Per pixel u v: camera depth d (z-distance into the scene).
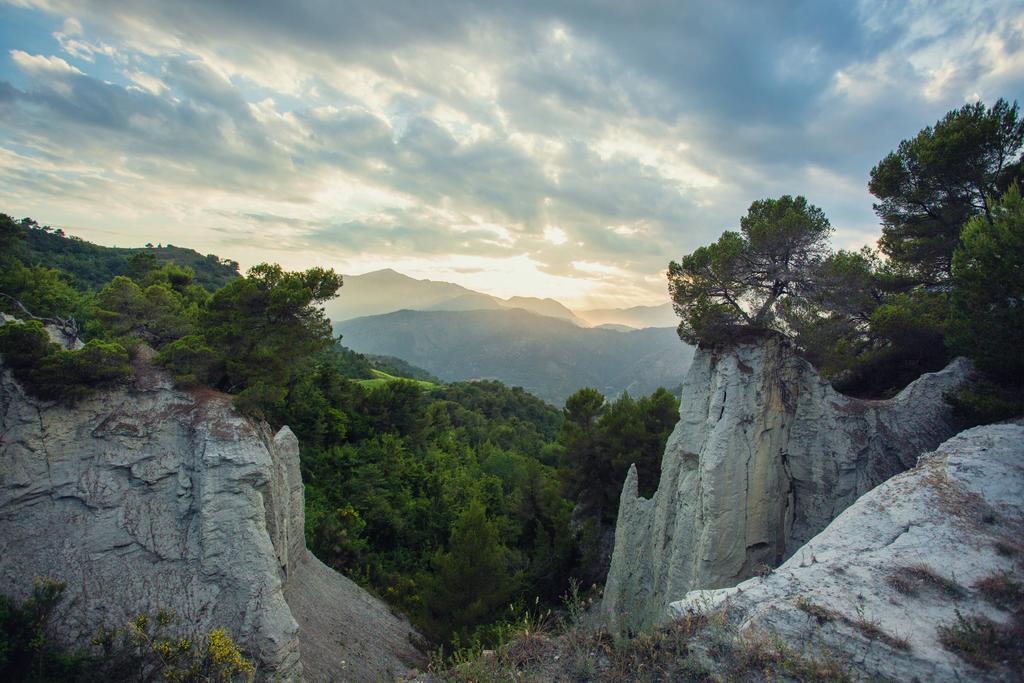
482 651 12.85
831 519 19.55
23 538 17.05
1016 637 9.34
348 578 29.94
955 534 12.00
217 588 18.20
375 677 21.86
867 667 9.23
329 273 28.03
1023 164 23.78
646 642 11.12
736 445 19.75
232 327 25.50
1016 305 17.17
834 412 20.17
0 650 14.08
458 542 25.02
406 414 58.66
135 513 18.45
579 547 35.47
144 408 19.97
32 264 59.72
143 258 55.88
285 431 27.17
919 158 26.38
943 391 20.08
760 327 21.25
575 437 41.09
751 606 11.05
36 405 18.08
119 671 15.19
